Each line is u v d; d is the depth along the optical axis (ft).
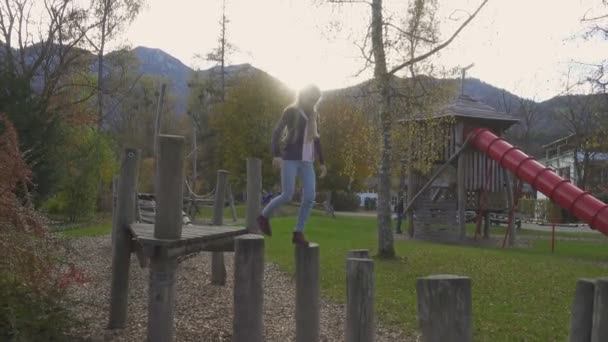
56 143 70.38
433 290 10.23
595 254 62.95
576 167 150.61
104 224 90.38
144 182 125.70
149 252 17.16
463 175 77.61
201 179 168.04
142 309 27.22
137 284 34.12
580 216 65.72
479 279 37.91
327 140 130.72
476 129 77.56
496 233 99.30
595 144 82.74
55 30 80.64
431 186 82.33
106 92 98.63
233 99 147.64
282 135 19.12
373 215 135.64
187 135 179.01
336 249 52.49
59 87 80.94
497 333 24.36
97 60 100.17
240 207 138.72
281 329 24.25
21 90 65.41
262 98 144.56
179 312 26.76
